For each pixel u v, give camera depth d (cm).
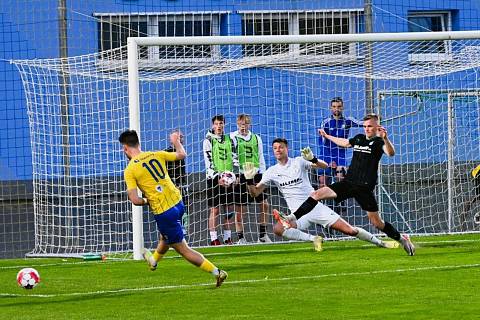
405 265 2884
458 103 4444
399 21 5488
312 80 4553
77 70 3838
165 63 4106
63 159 3703
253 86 4616
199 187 4291
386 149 3148
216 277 2502
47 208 3719
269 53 4269
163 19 5166
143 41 3356
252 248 3588
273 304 2202
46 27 5238
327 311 2088
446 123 4494
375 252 3294
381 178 4112
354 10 4900
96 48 5075
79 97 3906
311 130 4619
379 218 3186
